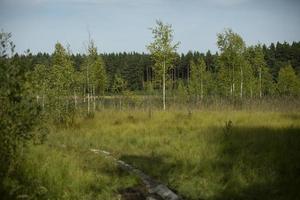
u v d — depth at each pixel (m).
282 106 26.12
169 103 33.62
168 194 8.38
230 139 13.01
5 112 6.65
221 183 8.69
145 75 87.06
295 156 9.80
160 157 11.89
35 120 6.97
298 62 78.25
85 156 11.77
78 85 25.31
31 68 7.09
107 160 11.34
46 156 9.02
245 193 8.01
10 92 6.65
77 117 21.25
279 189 7.92
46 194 6.96
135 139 15.20
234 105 28.58
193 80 52.34
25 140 6.98
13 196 6.36
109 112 25.48
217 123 18.39
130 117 21.53
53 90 19.06
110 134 16.94
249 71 40.00
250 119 19.14
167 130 17.00
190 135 14.70
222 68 34.47
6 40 6.86
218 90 45.53
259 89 44.84
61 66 25.39
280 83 53.41
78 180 8.34
